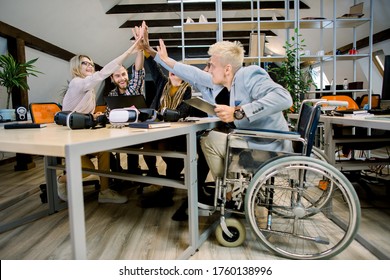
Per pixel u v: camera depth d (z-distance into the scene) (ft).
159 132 3.50
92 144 2.54
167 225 5.62
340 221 5.25
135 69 8.11
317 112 4.10
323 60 13.00
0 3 11.46
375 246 4.33
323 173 3.89
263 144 4.40
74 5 14.47
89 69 7.22
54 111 7.92
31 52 14.78
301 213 4.30
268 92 4.25
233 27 12.50
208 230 5.07
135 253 4.51
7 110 9.23
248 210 4.15
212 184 5.99
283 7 17.24
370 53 11.85
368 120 4.41
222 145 4.45
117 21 18.86
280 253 4.24
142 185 7.97
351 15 12.01
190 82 6.11
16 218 6.24
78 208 2.39
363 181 7.37
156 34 23.50
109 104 6.06
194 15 21.08
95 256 4.43
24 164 11.83
